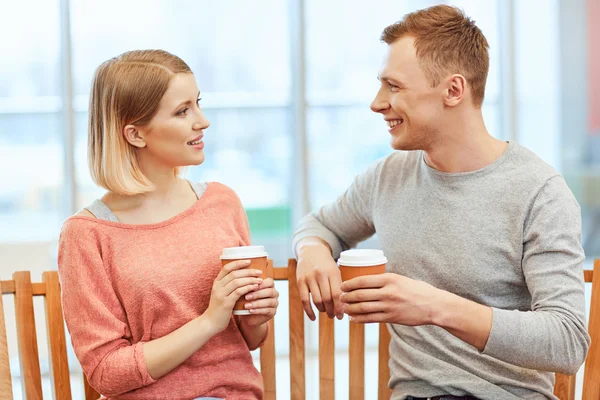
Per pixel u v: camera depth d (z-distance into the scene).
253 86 3.60
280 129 3.63
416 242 1.60
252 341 1.63
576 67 3.65
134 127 1.51
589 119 3.67
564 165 3.70
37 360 1.62
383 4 3.62
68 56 3.43
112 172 1.52
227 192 1.70
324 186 3.68
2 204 3.49
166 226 1.57
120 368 1.43
